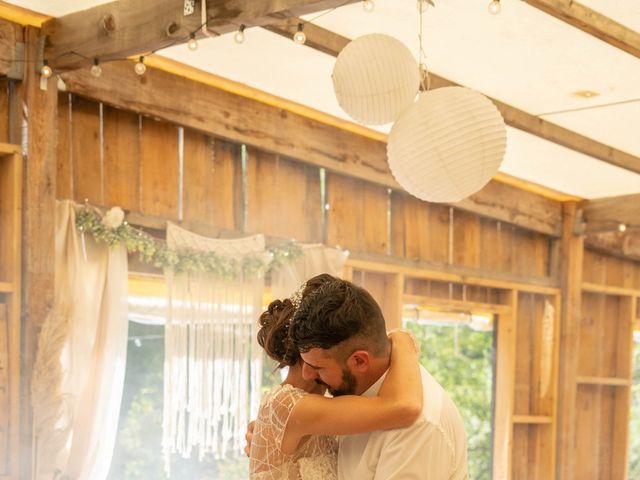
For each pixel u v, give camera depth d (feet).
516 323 24.17
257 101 16.96
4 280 13.25
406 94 10.03
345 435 7.25
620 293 26.18
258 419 7.62
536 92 15.89
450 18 12.76
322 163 18.15
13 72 13.26
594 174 21.63
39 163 13.33
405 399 6.86
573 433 24.36
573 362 24.31
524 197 23.39
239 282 16.31
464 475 7.18
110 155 15.03
